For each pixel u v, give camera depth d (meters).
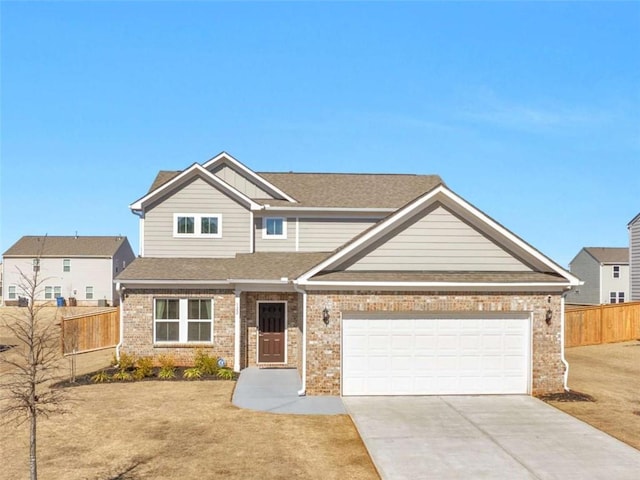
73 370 19.88
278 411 15.51
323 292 17.17
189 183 24.44
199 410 15.59
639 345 28.78
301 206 24.95
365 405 16.14
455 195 17.73
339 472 11.24
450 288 17.28
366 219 25.53
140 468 11.30
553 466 11.66
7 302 56.38
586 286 61.41
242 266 22.78
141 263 23.30
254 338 22.36
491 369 17.53
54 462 11.62
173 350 21.91
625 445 12.98
